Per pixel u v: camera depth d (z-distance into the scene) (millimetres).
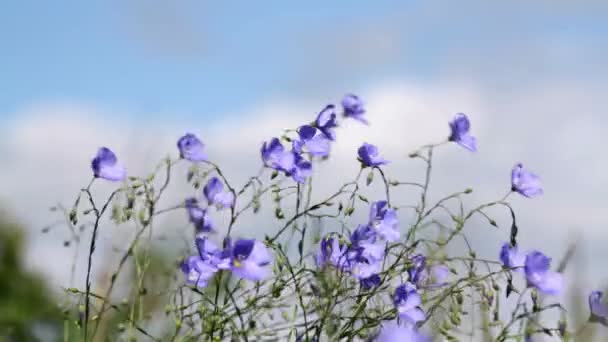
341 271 4367
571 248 4371
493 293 4320
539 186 4816
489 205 4539
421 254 4496
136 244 4805
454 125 5109
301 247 4602
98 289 5246
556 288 4227
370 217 4594
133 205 4762
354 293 4578
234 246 4262
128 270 5281
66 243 5230
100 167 4730
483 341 4301
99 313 4652
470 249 4457
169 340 4652
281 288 4414
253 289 4574
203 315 4539
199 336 4535
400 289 4230
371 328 4332
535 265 4250
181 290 4523
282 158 4727
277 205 4676
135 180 4785
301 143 4918
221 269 4367
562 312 4148
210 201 5203
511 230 4441
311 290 4617
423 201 4676
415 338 4207
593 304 4238
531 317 4172
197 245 4434
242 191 4648
